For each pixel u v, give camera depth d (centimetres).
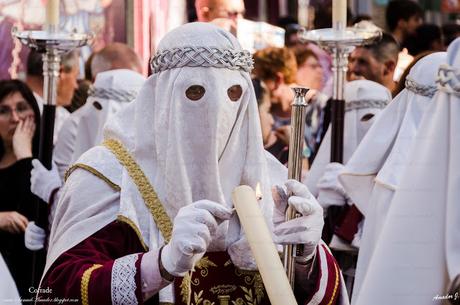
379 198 504
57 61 561
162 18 678
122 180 408
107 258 396
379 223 500
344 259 589
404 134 524
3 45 724
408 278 439
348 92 654
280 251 411
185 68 400
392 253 442
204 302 405
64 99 718
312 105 740
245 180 408
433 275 438
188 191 398
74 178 413
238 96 406
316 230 383
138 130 411
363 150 545
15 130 641
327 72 752
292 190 383
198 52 399
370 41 575
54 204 577
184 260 369
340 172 552
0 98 641
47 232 577
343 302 411
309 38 578
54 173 581
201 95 398
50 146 576
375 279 443
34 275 574
